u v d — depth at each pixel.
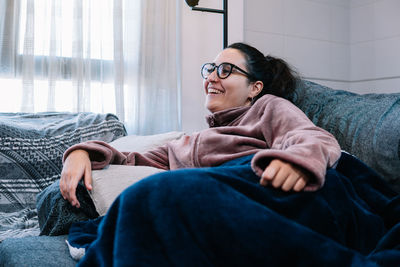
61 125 1.93
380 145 1.19
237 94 1.41
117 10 2.40
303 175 0.78
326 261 0.68
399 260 0.74
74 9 2.32
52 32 2.28
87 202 1.16
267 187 0.78
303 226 0.71
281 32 2.90
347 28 3.17
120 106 2.38
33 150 1.78
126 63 2.48
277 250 0.68
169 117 2.54
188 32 2.67
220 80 1.40
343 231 0.85
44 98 2.30
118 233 0.67
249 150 1.19
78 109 2.30
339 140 1.33
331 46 3.12
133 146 1.74
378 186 1.05
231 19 2.66
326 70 3.09
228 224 0.68
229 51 1.45
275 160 0.78
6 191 1.69
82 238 0.98
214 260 0.67
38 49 2.29
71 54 2.34
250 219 0.69
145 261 0.64
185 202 0.69
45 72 2.30
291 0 2.94
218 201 0.70
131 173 1.17
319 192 0.83
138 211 0.69
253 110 1.28
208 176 0.74
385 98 1.35
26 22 2.22
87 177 1.12
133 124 2.46
